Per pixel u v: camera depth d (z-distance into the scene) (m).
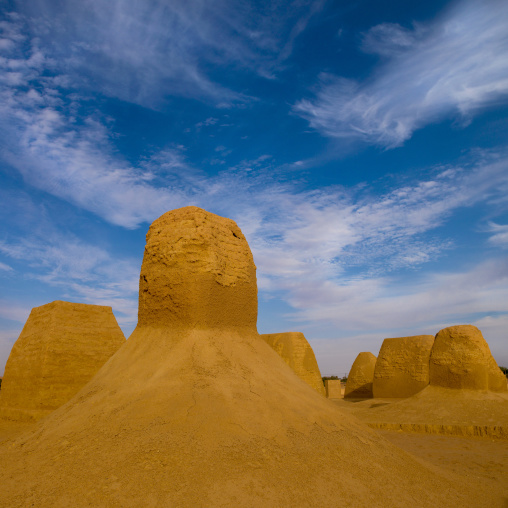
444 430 13.24
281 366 7.62
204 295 7.12
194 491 4.36
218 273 7.43
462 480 6.50
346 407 20.28
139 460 4.73
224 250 7.86
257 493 4.46
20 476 4.71
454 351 15.88
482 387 14.98
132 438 5.10
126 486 4.38
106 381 6.73
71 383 13.67
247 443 5.20
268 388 6.51
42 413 12.80
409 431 13.90
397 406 16.25
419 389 20.92
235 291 7.82
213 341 6.91
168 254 7.48
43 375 13.20
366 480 5.14
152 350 6.95
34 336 14.84
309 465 5.10
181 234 7.49
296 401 6.46
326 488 4.77
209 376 6.20
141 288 8.05
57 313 14.22
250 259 8.44
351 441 5.98
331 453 5.51
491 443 11.56
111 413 5.68
